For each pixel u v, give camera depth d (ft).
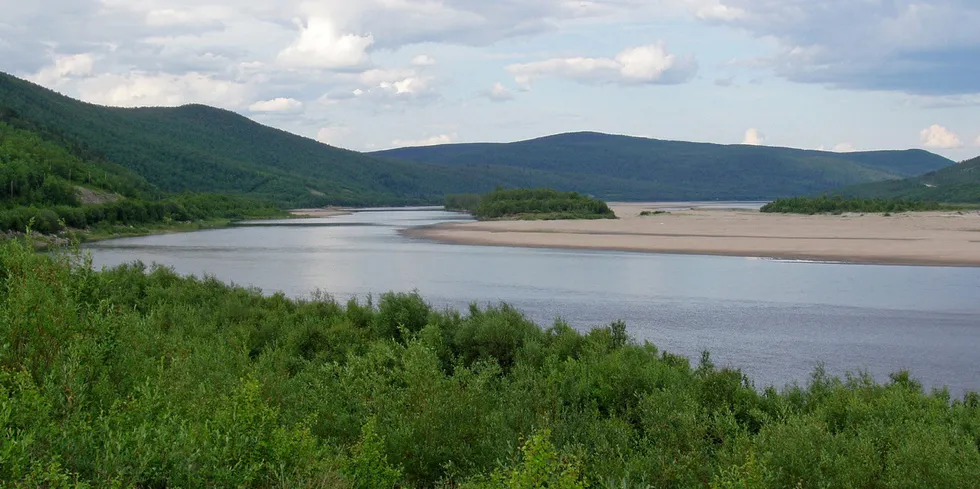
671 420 45.65
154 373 37.19
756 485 32.40
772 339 108.27
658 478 36.52
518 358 70.79
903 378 71.20
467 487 30.58
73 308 34.78
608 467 35.96
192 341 60.23
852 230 323.57
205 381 38.22
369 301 105.81
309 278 183.73
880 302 141.38
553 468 28.25
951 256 215.51
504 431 38.55
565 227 391.86
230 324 83.35
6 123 577.43
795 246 254.47
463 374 47.96
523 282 174.40
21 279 35.40
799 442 39.09
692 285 167.84
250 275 189.88
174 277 116.98
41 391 29.40
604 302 143.84
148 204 429.38
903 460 38.73
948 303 139.33
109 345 35.83
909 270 190.60
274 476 28.32
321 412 41.04
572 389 56.39
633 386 56.49
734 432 47.14
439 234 357.41
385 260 230.27
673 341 106.93
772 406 56.39
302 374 53.01
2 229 290.97
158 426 28.27
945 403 59.93
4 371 29.09
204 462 26.45
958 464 38.06
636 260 224.94
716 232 329.11
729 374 63.10
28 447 23.97
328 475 28.53
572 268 204.13
